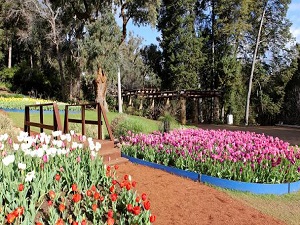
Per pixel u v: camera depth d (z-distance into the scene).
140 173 6.03
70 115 16.94
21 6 27.88
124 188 3.94
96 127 10.55
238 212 4.66
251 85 29.55
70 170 4.05
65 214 3.36
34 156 4.17
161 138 7.81
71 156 4.54
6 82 30.45
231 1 30.95
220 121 29.17
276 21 30.95
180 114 25.47
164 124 10.94
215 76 31.56
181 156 6.70
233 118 30.00
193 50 30.67
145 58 34.06
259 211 4.90
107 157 6.63
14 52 34.53
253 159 6.41
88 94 27.81
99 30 19.84
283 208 5.25
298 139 15.65
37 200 3.52
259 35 29.64
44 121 14.05
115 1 21.33
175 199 4.81
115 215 3.45
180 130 9.80
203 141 7.49
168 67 31.67
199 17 33.97
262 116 31.89
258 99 32.09
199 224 4.07
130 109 25.77
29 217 3.04
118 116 10.99
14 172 3.78
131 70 28.69
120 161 6.68
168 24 32.31
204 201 4.89
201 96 27.27
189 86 30.69
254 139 8.50
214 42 33.28
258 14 31.53
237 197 5.47
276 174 6.16
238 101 30.64
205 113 32.12
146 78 31.44
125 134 9.89
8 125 8.90
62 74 25.81
